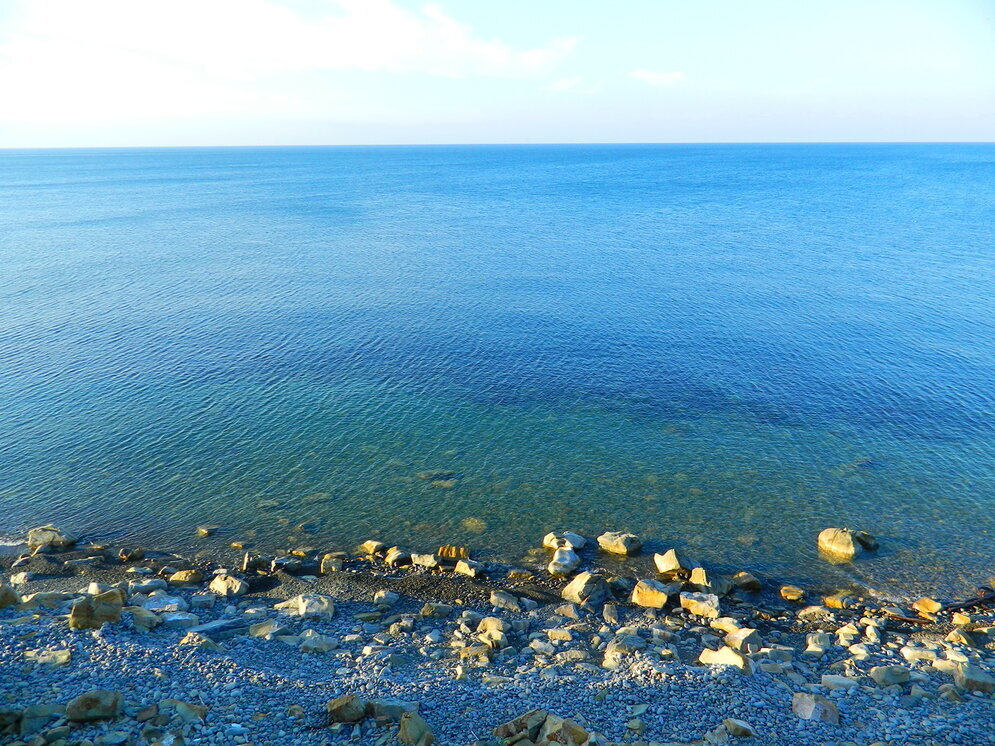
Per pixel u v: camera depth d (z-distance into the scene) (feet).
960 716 62.75
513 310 232.12
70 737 53.26
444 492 118.01
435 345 194.90
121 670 63.87
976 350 188.34
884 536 104.99
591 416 148.25
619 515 111.14
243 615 82.33
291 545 102.42
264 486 119.44
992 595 90.07
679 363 180.45
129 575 93.20
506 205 568.00
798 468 126.11
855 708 63.93
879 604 88.69
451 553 98.32
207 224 448.65
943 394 158.51
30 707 55.62
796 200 578.66
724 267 300.61
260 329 209.97
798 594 90.07
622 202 581.53
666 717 60.54
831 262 309.42
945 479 121.49
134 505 112.88
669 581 93.20
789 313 227.20
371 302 243.81
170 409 150.51
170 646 70.54
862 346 192.85
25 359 181.37
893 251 334.44
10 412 147.95
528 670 69.62
